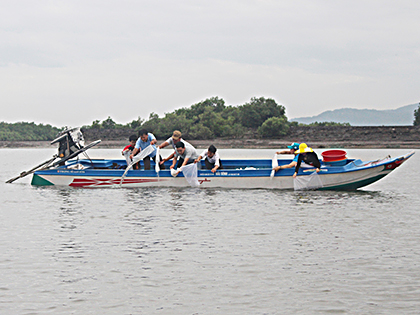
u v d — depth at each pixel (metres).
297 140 91.44
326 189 18.09
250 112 101.62
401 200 15.87
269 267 8.33
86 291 7.26
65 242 9.99
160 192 17.50
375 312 6.52
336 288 7.37
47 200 15.78
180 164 18.92
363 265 8.45
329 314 6.47
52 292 7.22
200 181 18.45
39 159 51.28
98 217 12.70
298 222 12.03
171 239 10.21
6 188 19.11
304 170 17.94
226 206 14.44
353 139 89.38
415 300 6.91
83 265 8.45
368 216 12.91
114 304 6.79
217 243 9.88
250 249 9.43
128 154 19.92
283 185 18.19
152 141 18.81
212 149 18.33
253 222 12.00
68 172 19.33
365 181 17.92
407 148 81.50
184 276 7.88
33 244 9.84
